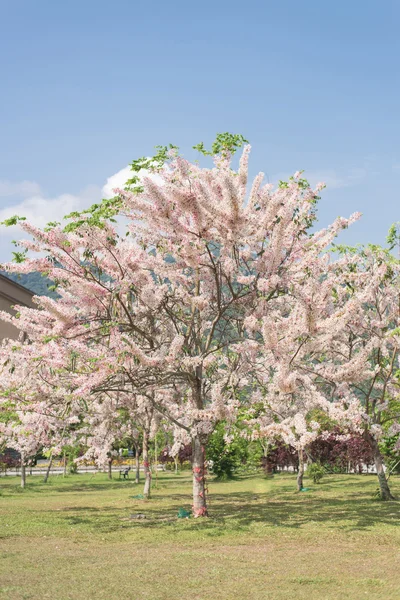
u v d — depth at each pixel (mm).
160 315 17188
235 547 12070
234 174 15617
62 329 14414
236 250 15547
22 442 22250
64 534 13852
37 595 8195
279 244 14750
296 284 14461
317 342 14375
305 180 16562
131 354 14297
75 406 16797
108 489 27266
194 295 16906
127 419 23312
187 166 13383
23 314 15070
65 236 14242
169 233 15047
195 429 15359
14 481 32781
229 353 17234
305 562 10523
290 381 13828
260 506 19094
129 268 15281
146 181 13297
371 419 19047
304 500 20719
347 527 14344
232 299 15875
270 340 13633
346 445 33344
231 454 33219
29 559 10844
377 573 9602
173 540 12938
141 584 8867
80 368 14688
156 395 19828
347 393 17641
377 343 15586
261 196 16391
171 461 42938
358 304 14195
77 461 21938
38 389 15078
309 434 14898
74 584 8852
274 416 17156
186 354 16188
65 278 14570
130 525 15102
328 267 17062
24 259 14492
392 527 14242
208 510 18094
